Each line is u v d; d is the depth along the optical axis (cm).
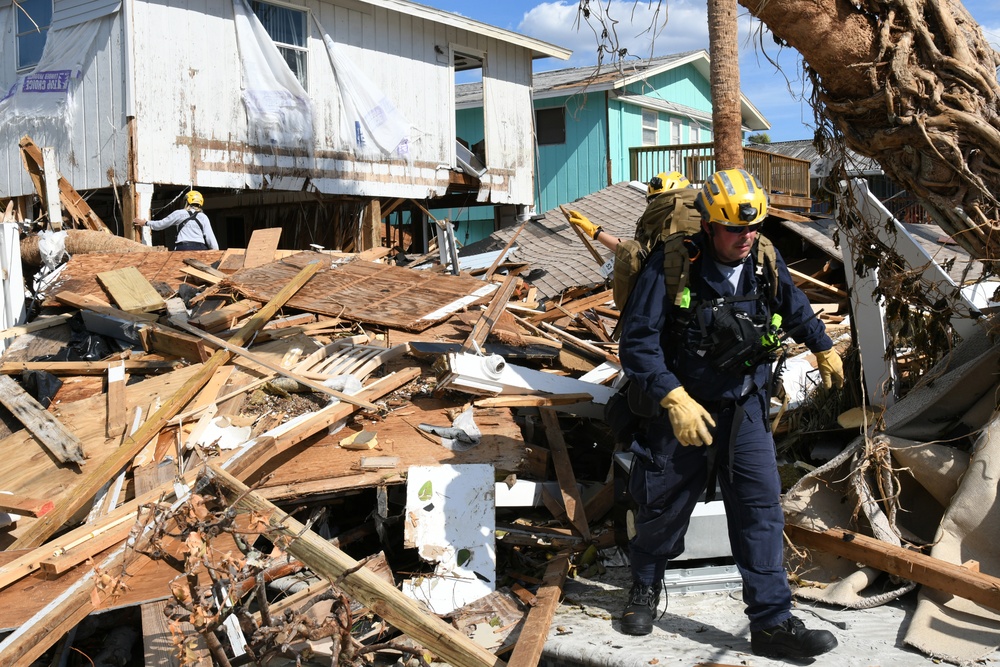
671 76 2241
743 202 301
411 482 413
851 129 411
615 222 1398
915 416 416
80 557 353
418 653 305
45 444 450
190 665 297
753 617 335
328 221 1434
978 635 332
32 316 703
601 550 434
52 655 369
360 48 1382
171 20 1130
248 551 300
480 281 707
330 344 580
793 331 347
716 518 396
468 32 1580
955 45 381
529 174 1756
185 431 464
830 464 404
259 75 1227
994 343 435
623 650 338
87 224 982
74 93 1155
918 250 452
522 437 477
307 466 439
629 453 422
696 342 323
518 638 338
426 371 537
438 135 1529
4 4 1253
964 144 388
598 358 633
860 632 347
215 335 592
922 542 390
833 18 382
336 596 298
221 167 1192
